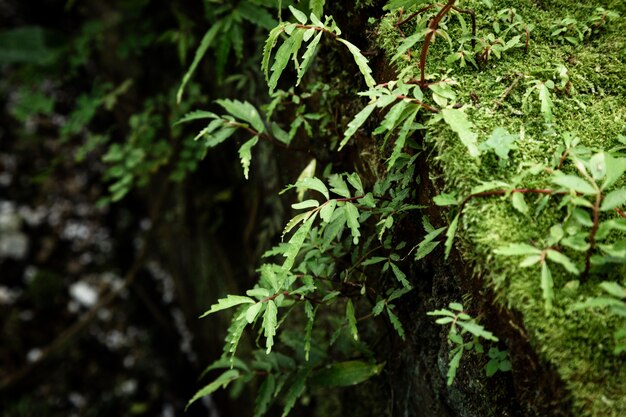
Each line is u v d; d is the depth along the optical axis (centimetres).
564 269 92
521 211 92
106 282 259
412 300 107
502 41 100
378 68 105
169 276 251
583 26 102
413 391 110
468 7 103
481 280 95
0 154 282
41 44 214
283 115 120
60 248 267
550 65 100
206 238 168
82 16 258
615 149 96
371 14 106
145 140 149
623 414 89
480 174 95
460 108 98
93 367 235
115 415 224
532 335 91
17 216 271
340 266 112
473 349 98
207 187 162
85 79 240
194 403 219
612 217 94
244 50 125
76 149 278
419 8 103
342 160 114
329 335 122
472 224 94
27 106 189
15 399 223
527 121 98
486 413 99
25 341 239
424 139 98
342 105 111
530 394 93
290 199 124
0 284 254
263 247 136
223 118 109
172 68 170
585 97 99
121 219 273
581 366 90
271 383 110
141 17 170
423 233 103
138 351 240
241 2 115
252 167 134
